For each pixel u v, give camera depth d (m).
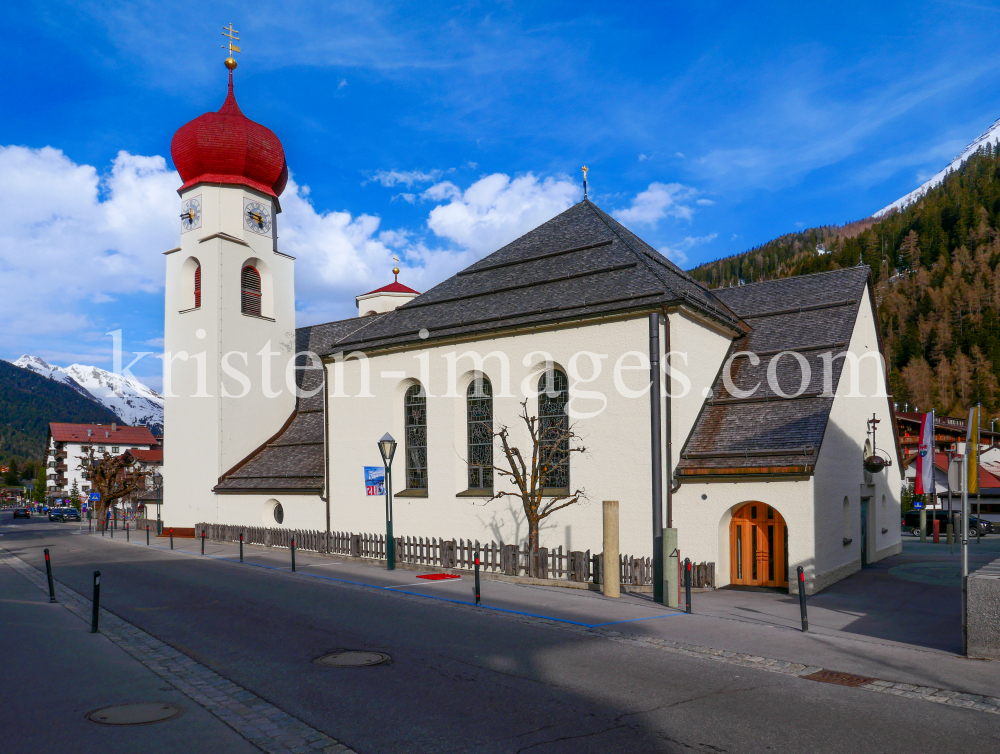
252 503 30.53
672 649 11.11
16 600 16.30
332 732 7.43
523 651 10.87
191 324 33.69
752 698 8.55
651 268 21.06
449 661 10.25
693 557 18.47
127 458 61.81
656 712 8.02
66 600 16.33
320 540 25.81
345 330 37.66
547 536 20.75
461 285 26.17
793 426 18.56
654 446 18.91
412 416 24.77
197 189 33.97
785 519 17.30
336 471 26.77
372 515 25.45
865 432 22.89
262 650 11.02
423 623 13.03
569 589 17.52
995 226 144.88
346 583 18.25
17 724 7.66
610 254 22.86
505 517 21.70
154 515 43.03
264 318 34.62
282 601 15.49
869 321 24.44
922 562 23.97
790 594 17.06
